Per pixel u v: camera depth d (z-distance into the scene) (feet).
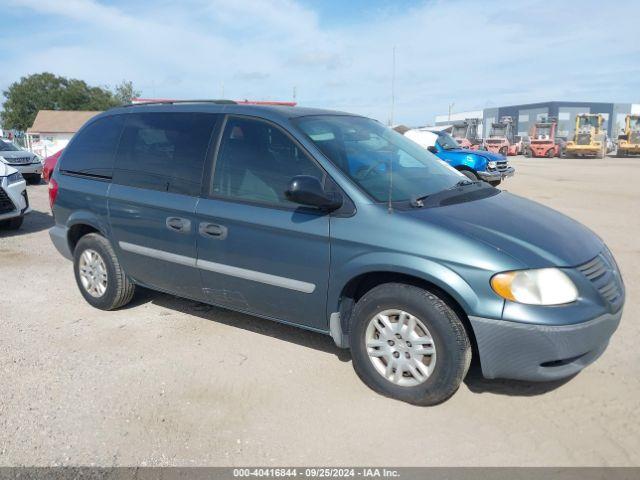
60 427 10.87
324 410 11.34
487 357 10.53
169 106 15.25
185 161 14.23
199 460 9.88
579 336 10.21
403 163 13.64
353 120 14.83
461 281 10.42
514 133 145.48
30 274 21.31
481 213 11.78
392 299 11.20
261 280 12.86
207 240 13.52
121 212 15.33
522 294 10.18
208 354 13.91
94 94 269.64
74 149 17.26
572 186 52.49
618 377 12.44
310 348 14.19
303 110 14.10
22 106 268.21
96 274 16.76
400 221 11.16
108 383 12.53
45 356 13.91
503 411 11.18
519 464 9.62
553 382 12.23
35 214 35.60
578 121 124.36
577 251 11.07
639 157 127.54
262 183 12.89
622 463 9.59
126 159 15.58
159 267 14.90
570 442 10.17
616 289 11.35
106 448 10.23
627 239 26.55
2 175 28.50
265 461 9.83
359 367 11.97
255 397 11.89
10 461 9.87
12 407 11.58
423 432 10.55
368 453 9.99
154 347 14.34
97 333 15.28
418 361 11.18
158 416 11.22
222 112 14.06
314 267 12.01
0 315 16.81
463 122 126.41
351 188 11.78
